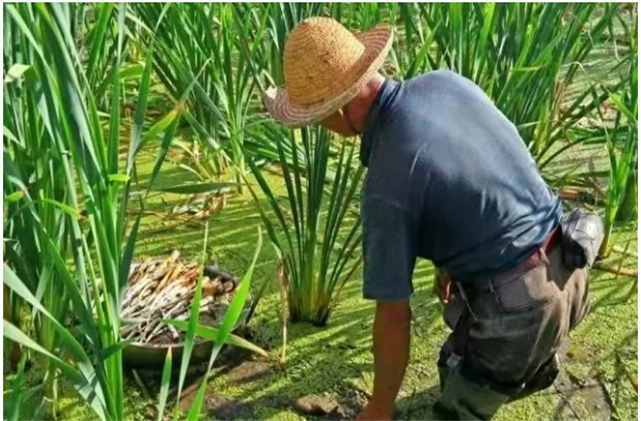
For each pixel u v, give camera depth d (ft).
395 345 6.19
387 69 11.96
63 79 4.81
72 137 4.97
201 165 10.71
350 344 8.04
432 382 7.63
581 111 9.85
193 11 9.82
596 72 13.84
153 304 7.98
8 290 7.13
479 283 6.33
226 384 7.55
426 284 8.92
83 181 5.09
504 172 6.04
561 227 6.44
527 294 6.22
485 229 6.06
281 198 10.36
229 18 9.87
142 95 5.56
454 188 5.81
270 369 7.72
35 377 7.38
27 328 7.59
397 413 7.27
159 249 9.34
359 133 5.99
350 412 7.31
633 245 9.52
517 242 6.16
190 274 8.42
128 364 7.54
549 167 10.99
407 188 5.71
